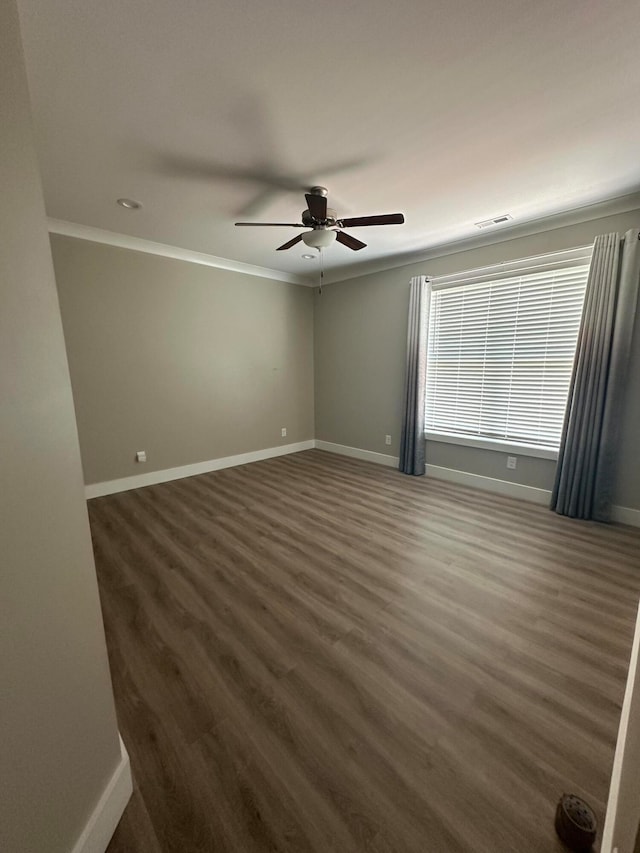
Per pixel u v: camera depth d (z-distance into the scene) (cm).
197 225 312
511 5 118
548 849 95
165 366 394
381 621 183
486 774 113
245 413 475
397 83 150
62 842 81
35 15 117
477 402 376
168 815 103
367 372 477
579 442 295
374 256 408
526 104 163
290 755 120
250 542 264
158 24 122
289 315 506
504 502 340
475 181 235
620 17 121
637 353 270
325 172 221
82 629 90
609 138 189
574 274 302
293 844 97
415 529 284
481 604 196
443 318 395
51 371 81
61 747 82
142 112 167
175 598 201
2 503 67
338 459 500
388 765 116
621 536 270
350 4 117
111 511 321
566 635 173
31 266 75
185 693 143
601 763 116
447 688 144
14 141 71
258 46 131
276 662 158
